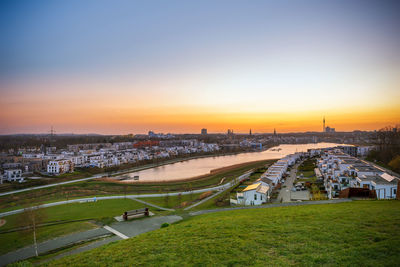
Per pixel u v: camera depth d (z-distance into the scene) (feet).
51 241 131.34
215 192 371.56
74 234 137.59
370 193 154.61
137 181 513.45
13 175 490.90
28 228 182.09
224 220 103.96
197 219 128.77
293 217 95.81
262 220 95.55
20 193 400.88
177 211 169.68
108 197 345.10
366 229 71.20
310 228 77.61
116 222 156.15
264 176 357.00
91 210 257.96
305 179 416.26
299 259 57.21
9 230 183.21
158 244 78.18
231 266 57.47
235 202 270.05
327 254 57.82
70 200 321.11
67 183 484.74
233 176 529.45
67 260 77.61
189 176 588.91
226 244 70.49
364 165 313.94
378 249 56.80
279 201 266.98
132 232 131.23
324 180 357.20
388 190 186.39
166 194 360.07
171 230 96.02
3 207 310.86
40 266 77.77
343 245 62.08
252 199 254.88
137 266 62.80
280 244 66.90
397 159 415.85
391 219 78.18
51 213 244.22
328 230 73.92
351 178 256.73
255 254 62.08
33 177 529.45
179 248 71.87
